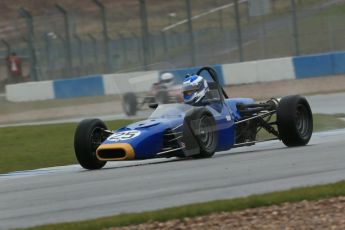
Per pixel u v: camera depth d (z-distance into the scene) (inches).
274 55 4697.3
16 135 2689.5
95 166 1737.2
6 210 1207.6
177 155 1692.9
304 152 1686.8
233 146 1825.8
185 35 4911.4
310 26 4970.5
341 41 4813.0
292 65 4062.5
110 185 1384.1
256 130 1920.5
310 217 956.0
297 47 4160.9
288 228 907.4
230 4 5103.3
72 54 4766.2
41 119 3666.3
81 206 1173.7
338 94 3587.6
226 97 1878.7
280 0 5452.8
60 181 1549.0
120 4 5767.7
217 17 5359.3
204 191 1217.4
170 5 5610.2
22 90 4153.5
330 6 5280.5
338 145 1787.6
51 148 2381.9
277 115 1843.0
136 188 1314.0
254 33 4918.8
